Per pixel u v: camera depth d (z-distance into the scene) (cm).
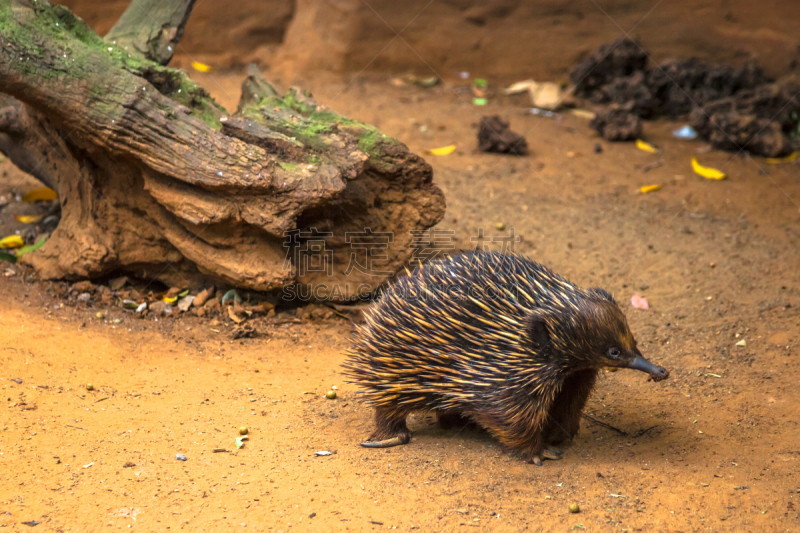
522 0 1234
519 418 370
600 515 346
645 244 727
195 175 526
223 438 418
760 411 449
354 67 1250
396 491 366
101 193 588
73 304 580
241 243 564
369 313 410
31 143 646
